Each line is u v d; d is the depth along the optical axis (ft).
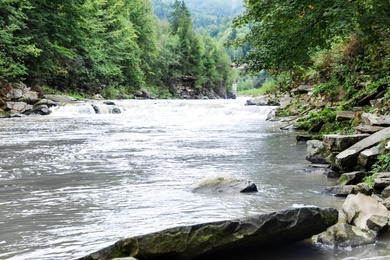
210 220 14.58
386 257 10.42
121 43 170.60
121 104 104.83
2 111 79.97
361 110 42.01
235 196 18.38
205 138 43.55
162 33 307.17
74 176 23.03
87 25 124.57
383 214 13.41
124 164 27.20
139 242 9.98
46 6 111.04
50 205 16.79
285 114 70.95
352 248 11.76
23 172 24.21
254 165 26.96
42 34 108.47
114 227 13.84
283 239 11.75
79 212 15.75
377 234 12.59
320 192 19.16
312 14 30.01
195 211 15.83
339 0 28.43
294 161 28.55
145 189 19.80
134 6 212.02
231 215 15.25
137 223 14.30
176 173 24.11
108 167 26.03
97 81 148.66
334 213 12.50
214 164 27.27
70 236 12.93
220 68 325.42
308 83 74.08
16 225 14.08
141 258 9.95
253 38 35.73
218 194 18.78
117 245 9.86
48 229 13.64
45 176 23.04
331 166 23.89
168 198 17.97
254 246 11.43
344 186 18.86
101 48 159.33
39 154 31.58
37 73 110.11
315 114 51.21
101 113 94.53
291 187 20.33
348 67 54.90
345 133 32.65
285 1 30.91
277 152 32.94
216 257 11.05
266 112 84.94
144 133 49.01
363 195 14.75
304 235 12.12
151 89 214.28
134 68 184.75
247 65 37.63
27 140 40.88
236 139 42.60
